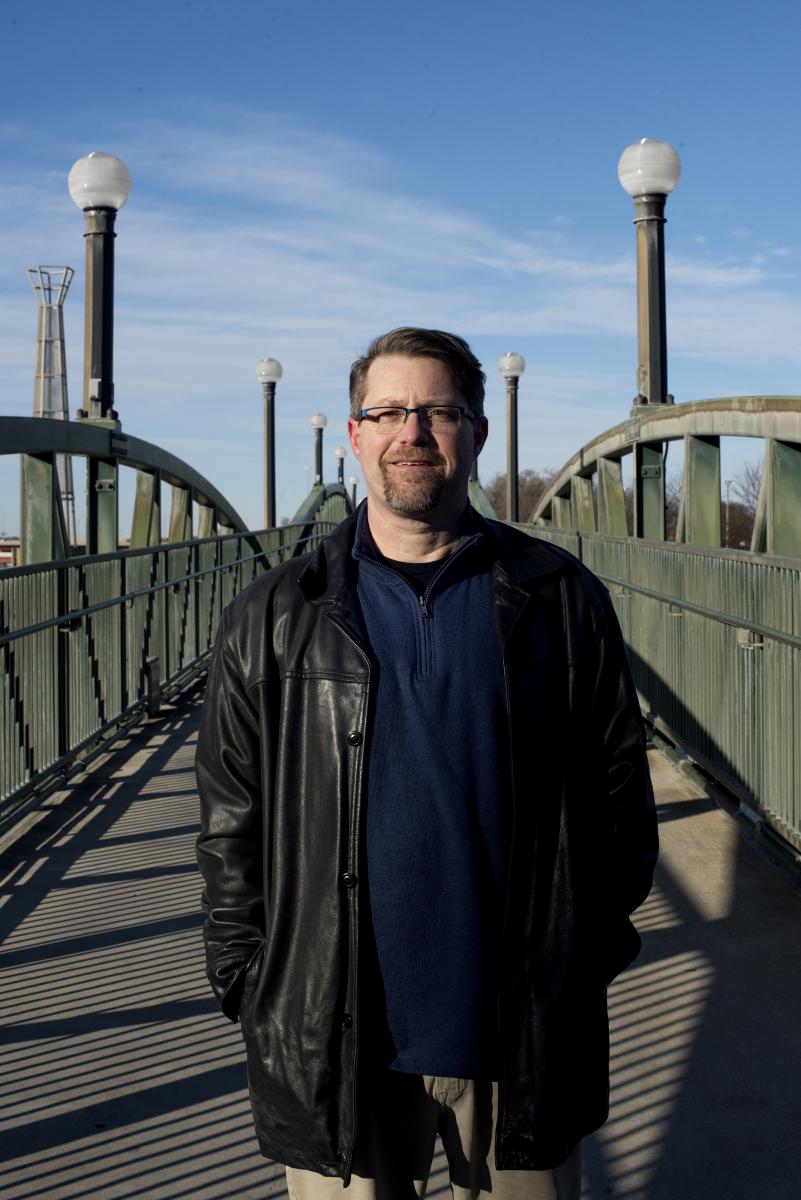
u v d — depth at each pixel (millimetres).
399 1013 1939
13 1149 3201
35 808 6707
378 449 2084
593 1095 2010
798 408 6012
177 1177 3062
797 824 4988
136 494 11922
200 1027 3938
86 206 8812
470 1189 2041
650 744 7855
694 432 8055
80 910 5078
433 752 1959
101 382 9086
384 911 1942
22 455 7961
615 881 2111
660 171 9016
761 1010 3965
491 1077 1948
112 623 8406
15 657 6258
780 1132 3230
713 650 6254
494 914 1963
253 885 2098
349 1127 1926
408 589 2045
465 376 2119
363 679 1989
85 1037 3865
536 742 1997
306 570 2084
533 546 2139
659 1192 2975
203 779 2139
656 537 9930
